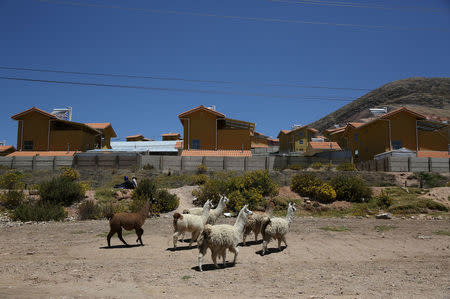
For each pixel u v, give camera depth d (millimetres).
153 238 12867
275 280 7234
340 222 16750
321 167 33125
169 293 6125
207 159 31094
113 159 30547
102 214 18859
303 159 33969
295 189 23484
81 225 16094
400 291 6336
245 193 20688
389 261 9406
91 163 30719
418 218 18578
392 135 41781
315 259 9625
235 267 8531
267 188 22641
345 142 56094
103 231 14438
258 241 12359
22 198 20078
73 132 44344
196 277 7422
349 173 27188
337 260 9523
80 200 21031
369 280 7230
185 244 11695
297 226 15422
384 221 17250
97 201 20938
